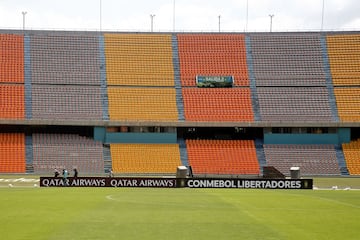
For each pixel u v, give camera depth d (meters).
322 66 97.69
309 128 90.00
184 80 96.06
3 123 85.12
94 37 99.81
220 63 98.31
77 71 94.81
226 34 102.69
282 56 99.19
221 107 92.25
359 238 25.14
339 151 87.81
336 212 35.97
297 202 43.06
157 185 59.56
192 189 57.53
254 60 98.75
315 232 26.77
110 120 87.75
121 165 83.00
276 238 24.70
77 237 24.08
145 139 88.69
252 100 93.44
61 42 98.06
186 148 87.50
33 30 98.38
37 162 81.38
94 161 83.12
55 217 31.06
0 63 93.06
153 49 99.81
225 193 51.84
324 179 77.44
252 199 45.28
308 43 100.75
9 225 27.72
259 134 92.12
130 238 23.98
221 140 89.31
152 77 95.94
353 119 90.56
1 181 66.56
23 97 89.75
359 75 96.38
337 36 101.31
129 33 101.38
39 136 86.94
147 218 31.05
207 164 84.06
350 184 68.50
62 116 88.19
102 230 26.17
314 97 93.75
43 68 94.12
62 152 84.06
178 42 101.31
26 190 52.81
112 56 97.81
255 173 82.56
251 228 27.70
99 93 92.56
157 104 92.06
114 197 45.03
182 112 91.00
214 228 27.48
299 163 85.00
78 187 58.19
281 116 90.81
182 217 31.80
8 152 82.38
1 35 96.81
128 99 92.38
